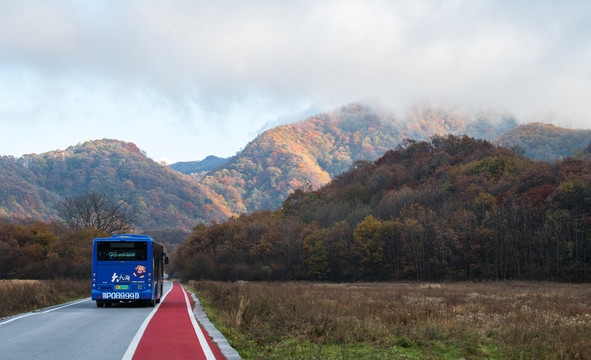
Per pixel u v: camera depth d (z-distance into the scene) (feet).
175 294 140.05
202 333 48.60
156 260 92.53
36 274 266.98
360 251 320.29
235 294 93.86
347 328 50.75
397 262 315.37
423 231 310.24
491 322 55.93
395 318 60.08
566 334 45.68
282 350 40.14
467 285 223.92
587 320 59.36
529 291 156.76
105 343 41.70
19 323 57.41
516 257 285.23
